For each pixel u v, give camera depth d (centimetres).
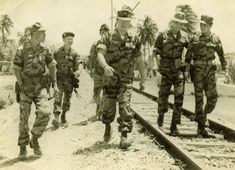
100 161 526
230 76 1505
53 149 612
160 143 620
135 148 588
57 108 798
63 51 812
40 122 573
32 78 565
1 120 903
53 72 619
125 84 589
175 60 681
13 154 609
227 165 510
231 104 1088
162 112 725
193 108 999
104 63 576
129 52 588
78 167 511
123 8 594
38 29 561
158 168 495
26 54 561
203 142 636
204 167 459
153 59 701
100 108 829
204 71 681
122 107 584
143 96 1320
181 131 711
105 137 636
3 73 2208
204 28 674
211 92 694
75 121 855
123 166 502
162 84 702
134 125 778
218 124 730
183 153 517
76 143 639
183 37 675
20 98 572
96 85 847
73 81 825
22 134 574
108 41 590
